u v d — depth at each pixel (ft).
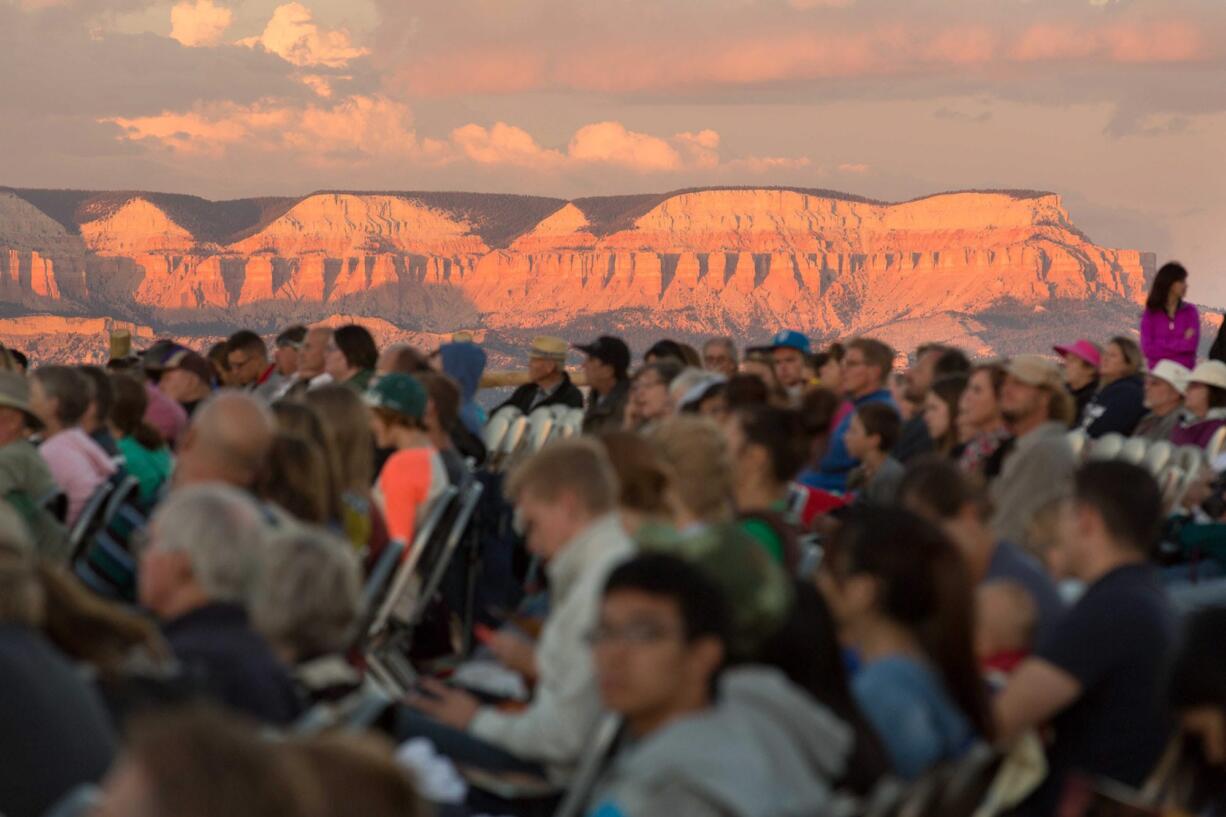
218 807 10.27
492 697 32.27
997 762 20.24
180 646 22.08
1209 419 59.47
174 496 23.75
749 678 19.81
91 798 14.73
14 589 19.38
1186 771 21.98
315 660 24.13
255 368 75.97
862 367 58.08
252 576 23.40
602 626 19.61
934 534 23.08
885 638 22.98
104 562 39.11
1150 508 26.43
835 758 19.71
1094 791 21.72
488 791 27.32
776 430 33.32
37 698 18.69
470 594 46.39
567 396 71.20
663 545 22.90
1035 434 42.60
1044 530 35.99
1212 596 43.32
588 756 23.22
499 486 50.60
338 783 11.54
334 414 37.14
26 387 39.29
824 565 24.22
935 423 50.60
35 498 38.65
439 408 43.65
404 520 39.65
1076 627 25.72
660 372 56.18
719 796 18.25
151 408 53.26
